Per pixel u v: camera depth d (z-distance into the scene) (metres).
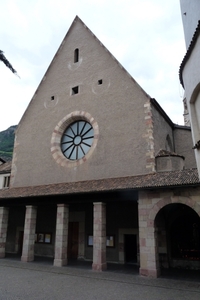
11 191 19.17
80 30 21.67
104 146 17.16
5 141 90.06
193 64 9.80
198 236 14.70
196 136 9.80
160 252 14.88
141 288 9.82
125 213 16.42
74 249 17.94
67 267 14.20
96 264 13.34
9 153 73.50
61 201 15.93
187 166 19.81
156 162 15.37
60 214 15.55
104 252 13.75
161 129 17.86
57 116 20.27
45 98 21.58
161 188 12.29
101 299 8.35
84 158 17.72
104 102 18.17
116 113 17.41
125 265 14.98
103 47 19.66
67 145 19.44
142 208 12.88
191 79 10.01
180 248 15.00
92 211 17.78
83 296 8.67
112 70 18.61
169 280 11.14
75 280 11.12
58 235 15.23
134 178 14.70
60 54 22.09
